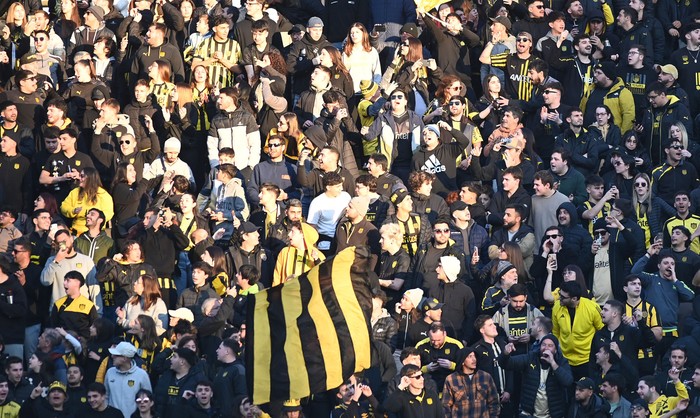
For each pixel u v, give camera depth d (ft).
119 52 251.80
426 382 181.88
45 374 190.90
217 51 247.29
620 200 210.79
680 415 186.39
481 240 208.33
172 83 238.68
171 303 206.08
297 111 237.04
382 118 228.43
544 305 203.92
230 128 228.43
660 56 266.98
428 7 254.06
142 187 220.02
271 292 164.35
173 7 252.21
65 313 197.67
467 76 251.80
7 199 222.69
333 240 209.36
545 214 214.28
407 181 226.79
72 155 223.71
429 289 199.11
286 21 260.62
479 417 184.96
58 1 271.28
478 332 194.70
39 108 234.17
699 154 240.94
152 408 184.65
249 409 180.24
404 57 241.35
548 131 238.07
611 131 239.30
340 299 164.25
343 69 238.68
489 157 226.58
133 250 201.87
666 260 203.41
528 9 259.80
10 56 256.52
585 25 265.13
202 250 208.64
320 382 163.22
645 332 197.47
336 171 216.13
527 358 189.37
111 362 190.39
